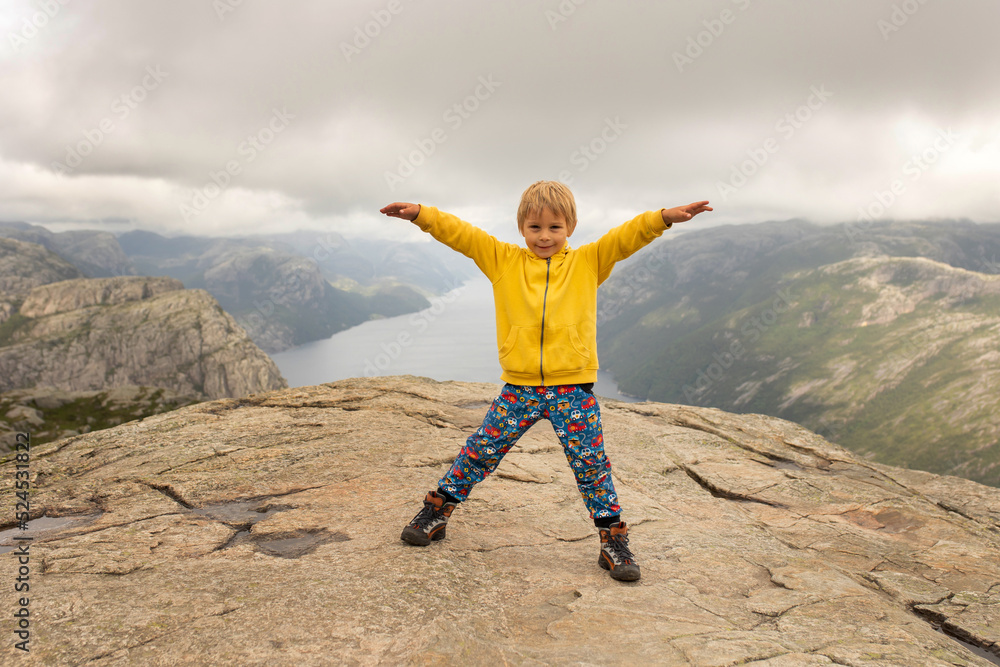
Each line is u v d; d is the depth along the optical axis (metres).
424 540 3.91
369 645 2.53
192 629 2.61
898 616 3.38
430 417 8.06
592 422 3.64
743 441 8.48
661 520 5.16
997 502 6.94
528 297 3.58
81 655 2.34
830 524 5.75
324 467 5.78
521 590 3.45
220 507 4.78
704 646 2.70
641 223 3.38
